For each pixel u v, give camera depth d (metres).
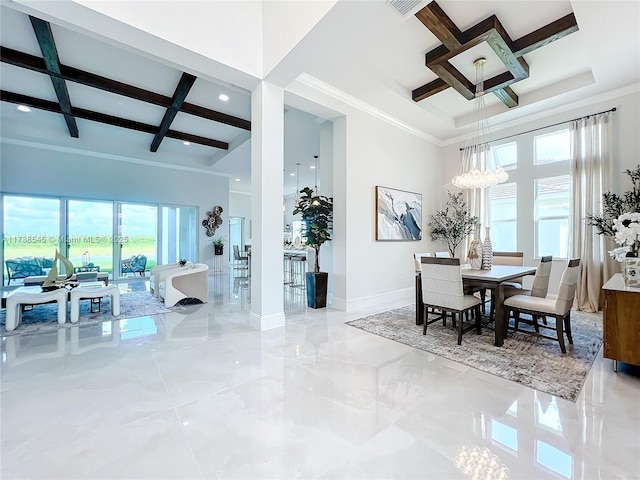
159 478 1.38
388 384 2.28
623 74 4.04
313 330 3.64
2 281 6.48
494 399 2.06
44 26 3.27
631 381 2.30
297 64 3.27
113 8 2.53
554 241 5.18
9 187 6.46
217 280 8.32
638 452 1.54
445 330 3.64
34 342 3.19
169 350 2.97
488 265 3.88
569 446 1.59
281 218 3.77
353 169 4.83
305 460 1.50
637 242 2.77
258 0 3.53
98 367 2.57
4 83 4.85
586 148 4.69
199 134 7.21
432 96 5.09
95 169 7.50
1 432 1.70
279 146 3.72
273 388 2.21
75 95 5.23
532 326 3.78
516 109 5.14
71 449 1.56
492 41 3.46
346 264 4.73
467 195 6.21
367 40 3.51
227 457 1.52
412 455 1.53
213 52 3.13
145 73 4.50
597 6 2.82
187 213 9.34
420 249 6.13
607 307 2.46
